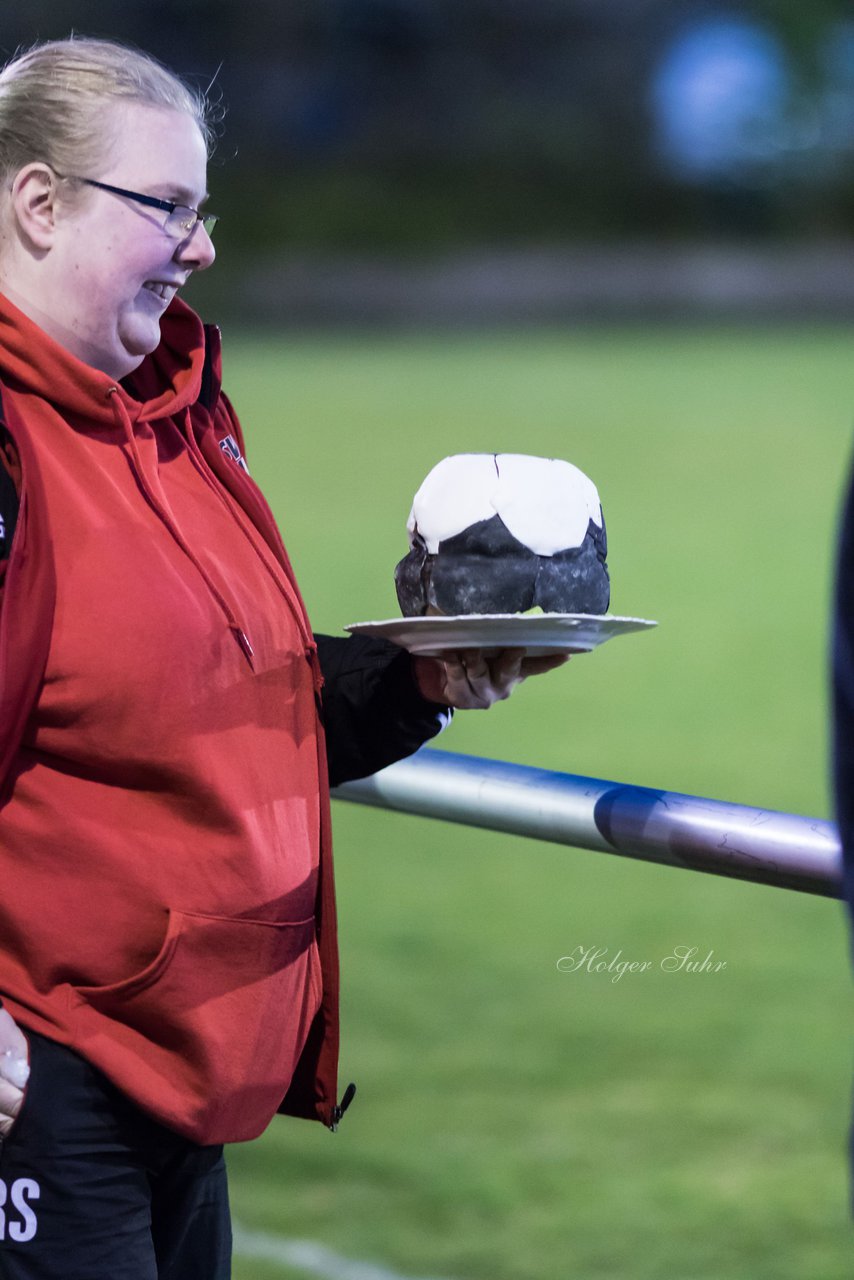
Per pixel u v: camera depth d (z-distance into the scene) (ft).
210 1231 18.51
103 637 16.40
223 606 17.13
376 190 406.00
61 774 16.88
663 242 403.34
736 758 75.15
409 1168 34.50
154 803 16.97
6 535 15.80
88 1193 17.04
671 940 50.06
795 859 15.34
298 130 421.18
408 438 200.44
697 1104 37.78
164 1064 17.19
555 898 54.24
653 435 201.87
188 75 18.06
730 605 113.09
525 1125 36.68
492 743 78.28
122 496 16.97
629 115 422.00
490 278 371.35
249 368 286.46
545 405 231.30
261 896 17.21
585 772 73.05
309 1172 34.37
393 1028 43.19
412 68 426.92
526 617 15.35
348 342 334.85
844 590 11.70
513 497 16.30
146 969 16.85
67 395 16.81
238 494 18.31
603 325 361.92
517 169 415.03
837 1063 40.14
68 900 16.88
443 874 57.16
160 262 16.90
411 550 17.01
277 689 17.75
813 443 193.47
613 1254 30.60
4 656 15.85
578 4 424.87
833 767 11.89
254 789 17.22
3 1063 16.69
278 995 17.60
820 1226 31.73
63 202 16.63
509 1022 43.29
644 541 138.82
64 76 16.60
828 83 408.05
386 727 18.39
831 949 48.88
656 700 86.63
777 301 368.07
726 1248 30.96
